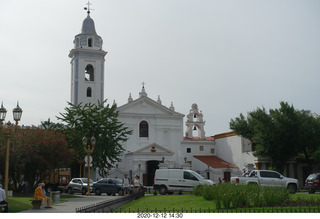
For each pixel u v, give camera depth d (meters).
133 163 51.94
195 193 26.19
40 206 20.75
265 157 49.50
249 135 50.84
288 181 30.08
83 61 58.28
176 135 58.66
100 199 28.80
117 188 33.84
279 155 46.88
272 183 29.95
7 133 20.83
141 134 57.12
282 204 17.83
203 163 57.97
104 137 44.84
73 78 58.56
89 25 60.44
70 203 24.95
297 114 47.44
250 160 54.06
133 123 56.75
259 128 47.06
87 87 57.91
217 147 62.66
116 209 17.59
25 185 35.28
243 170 51.84
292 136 46.16
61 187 39.97
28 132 34.69
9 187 31.61
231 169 55.91
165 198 24.67
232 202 17.25
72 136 43.53
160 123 58.03
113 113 47.88
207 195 21.77
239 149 56.84
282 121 46.09
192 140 61.59
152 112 58.16
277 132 45.97
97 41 59.84
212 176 55.44
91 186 36.03
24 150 32.50
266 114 47.53
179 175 31.52
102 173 47.00
